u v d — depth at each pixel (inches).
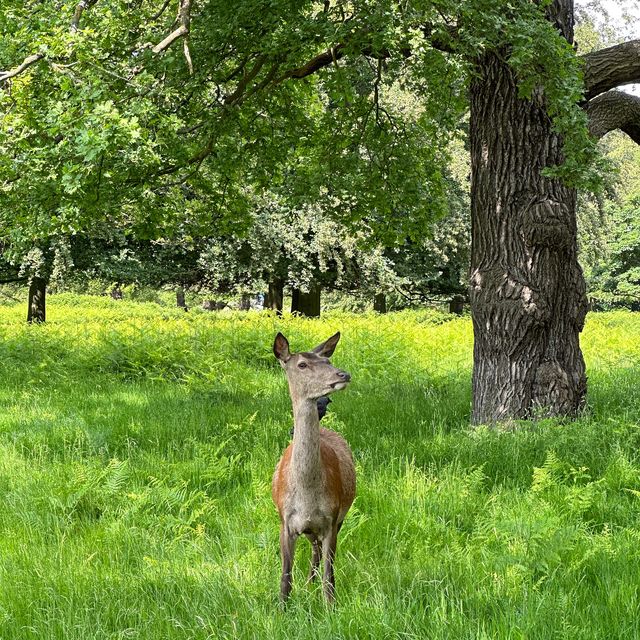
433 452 368.5
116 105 368.5
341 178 589.6
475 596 210.7
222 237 1221.7
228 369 686.5
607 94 486.9
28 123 381.7
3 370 703.1
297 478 219.3
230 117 494.9
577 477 310.5
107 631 207.0
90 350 756.0
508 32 371.9
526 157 443.5
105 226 1041.5
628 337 982.4
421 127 586.2
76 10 381.7
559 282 447.8
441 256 1402.6
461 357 801.6
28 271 1190.9
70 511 299.6
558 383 442.9
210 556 251.3
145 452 385.1
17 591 229.9
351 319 1222.9
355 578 231.3
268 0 433.7
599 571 229.1
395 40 380.2
